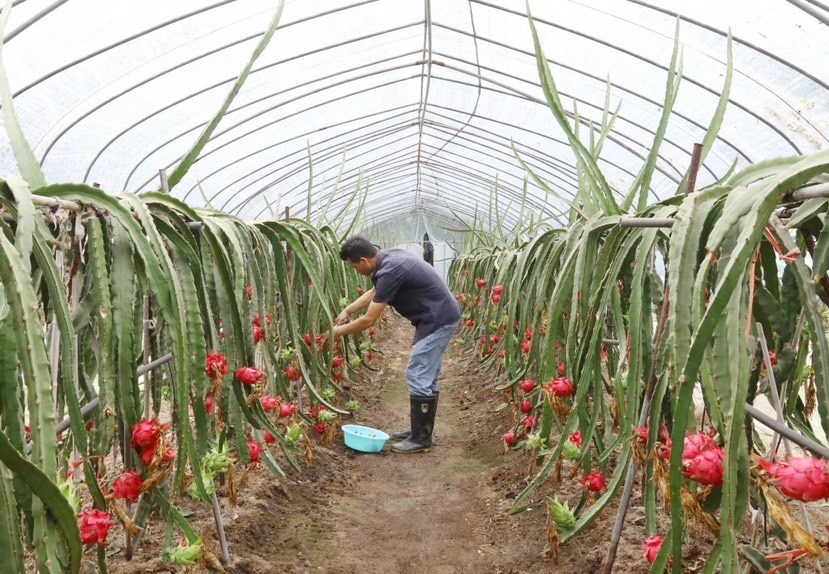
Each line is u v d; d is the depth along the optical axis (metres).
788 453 1.13
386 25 4.21
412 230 13.92
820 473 0.64
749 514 1.57
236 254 1.65
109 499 1.01
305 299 2.81
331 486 2.53
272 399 1.87
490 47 4.45
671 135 4.56
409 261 3.09
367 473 2.79
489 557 1.99
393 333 7.55
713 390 0.87
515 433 2.73
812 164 0.64
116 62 3.40
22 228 0.82
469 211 11.84
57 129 3.70
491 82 5.10
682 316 0.83
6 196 0.89
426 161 8.80
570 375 1.63
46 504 0.69
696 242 0.86
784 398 1.30
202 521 1.85
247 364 1.72
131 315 1.09
